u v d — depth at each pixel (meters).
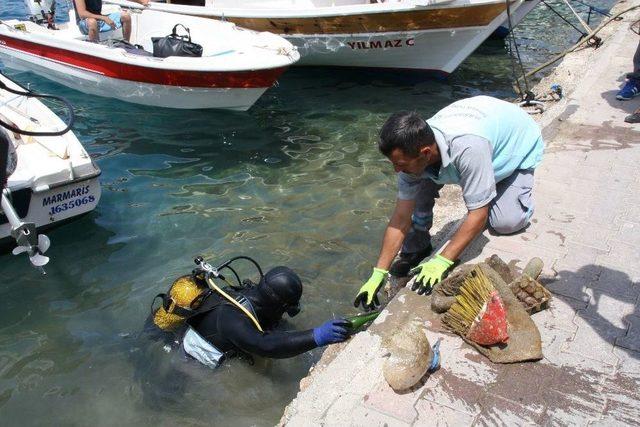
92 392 3.56
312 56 8.63
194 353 3.56
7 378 3.70
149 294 4.40
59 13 12.48
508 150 3.55
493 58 10.13
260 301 3.47
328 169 6.26
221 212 5.47
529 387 2.82
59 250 4.95
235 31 7.84
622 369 2.90
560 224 4.09
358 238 4.98
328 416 2.73
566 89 7.36
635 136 5.38
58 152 5.12
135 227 5.27
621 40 8.48
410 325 2.94
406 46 8.11
